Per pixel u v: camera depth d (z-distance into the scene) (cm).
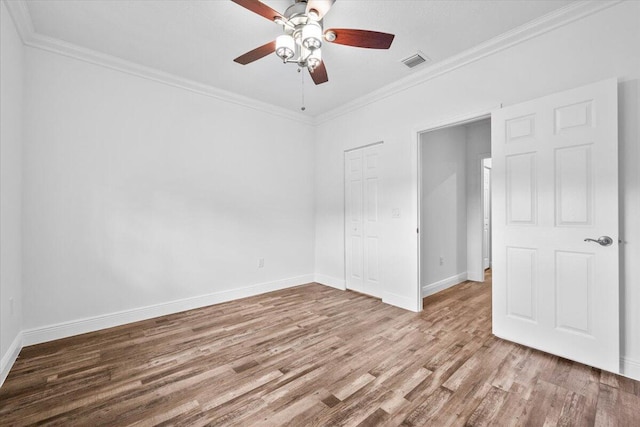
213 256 345
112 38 245
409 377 190
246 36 242
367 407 161
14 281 217
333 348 231
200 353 224
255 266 383
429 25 228
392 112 340
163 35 241
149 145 300
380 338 249
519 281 234
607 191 192
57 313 250
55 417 155
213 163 346
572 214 206
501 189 244
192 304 327
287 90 347
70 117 257
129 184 288
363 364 206
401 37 243
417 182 317
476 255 461
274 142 404
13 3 196
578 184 204
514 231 236
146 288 297
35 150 240
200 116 336
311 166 450
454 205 442
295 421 151
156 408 162
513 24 227
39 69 243
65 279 254
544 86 227
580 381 184
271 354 221
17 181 223
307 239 445
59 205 252
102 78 273
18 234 226
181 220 321
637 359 186
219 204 351
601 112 194
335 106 398
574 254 206
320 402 166
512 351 223
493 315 251
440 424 148
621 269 193
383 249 351
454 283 436
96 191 270
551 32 223
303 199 439
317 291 399
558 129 212
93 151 268
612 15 197
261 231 390
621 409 159
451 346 233
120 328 272
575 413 156
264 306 335
